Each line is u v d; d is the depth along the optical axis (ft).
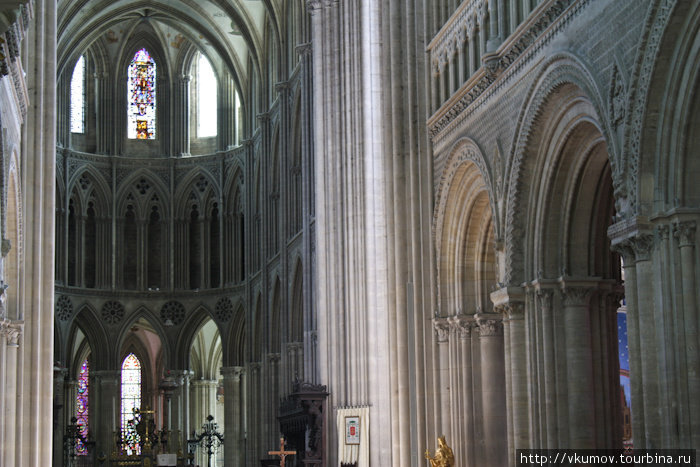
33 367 110.52
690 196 59.41
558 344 76.33
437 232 97.04
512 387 79.41
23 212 112.57
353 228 115.85
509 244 80.33
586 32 68.69
